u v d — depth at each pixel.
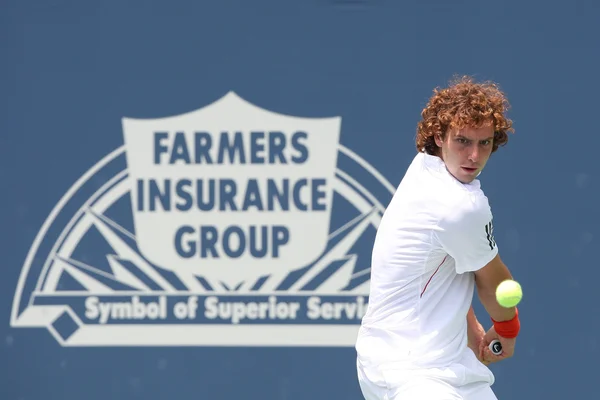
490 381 13.05
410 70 21.50
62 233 21.81
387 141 21.52
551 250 21.47
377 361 12.85
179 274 21.69
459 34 21.44
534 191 21.45
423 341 12.65
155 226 21.73
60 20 21.73
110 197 21.80
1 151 21.83
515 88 21.42
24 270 21.86
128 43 21.73
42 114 21.81
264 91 21.62
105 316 21.80
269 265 21.62
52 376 21.83
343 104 21.56
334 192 21.58
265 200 21.62
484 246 12.42
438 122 12.41
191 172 21.70
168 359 21.72
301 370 21.56
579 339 21.44
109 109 21.77
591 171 21.36
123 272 21.78
